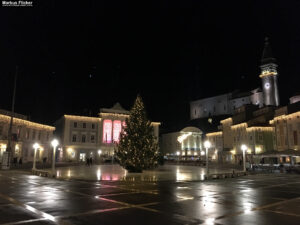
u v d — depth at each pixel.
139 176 23.75
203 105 110.69
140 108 29.17
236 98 97.44
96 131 65.00
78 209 9.37
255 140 51.41
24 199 11.29
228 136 64.62
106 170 31.86
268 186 17.41
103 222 7.66
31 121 50.25
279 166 35.50
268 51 84.25
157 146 29.47
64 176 22.73
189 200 11.50
